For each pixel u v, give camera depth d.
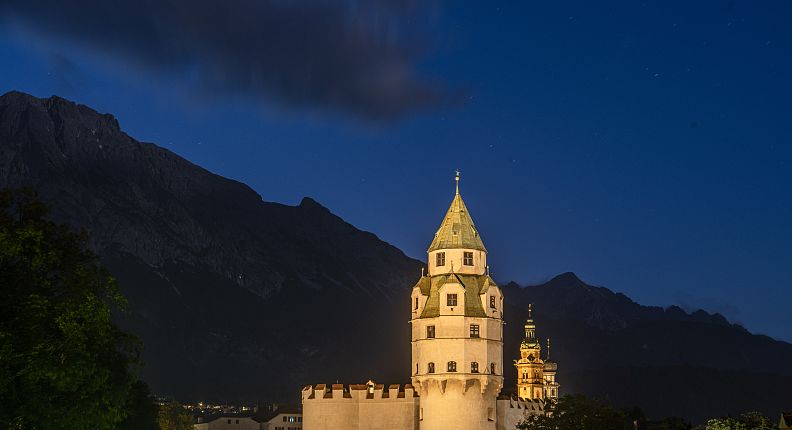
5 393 62.47
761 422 180.25
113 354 84.69
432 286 180.25
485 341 175.12
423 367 175.75
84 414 68.31
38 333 65.69
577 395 173.50
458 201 184.62
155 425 176.75
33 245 70.69
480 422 172.75
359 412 179.62
